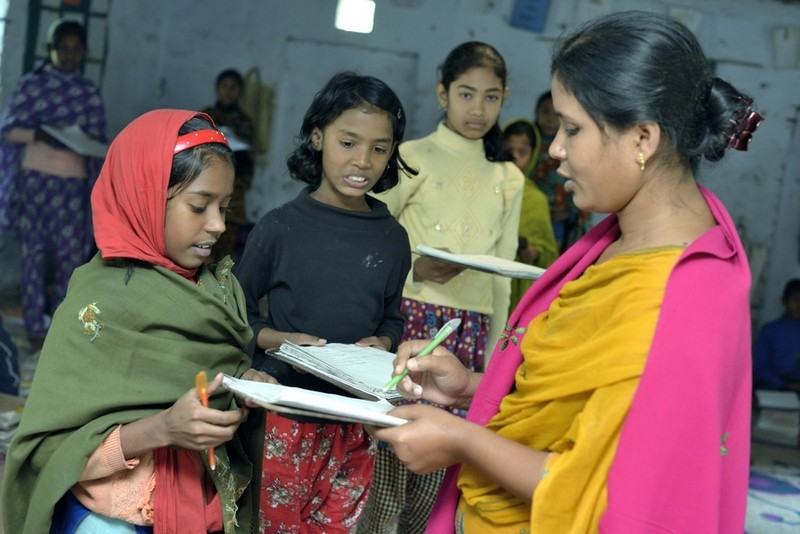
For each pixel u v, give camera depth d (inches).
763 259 299.7
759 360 262.5
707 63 58.8
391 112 100.7
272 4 312.7
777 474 193.0
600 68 56.5
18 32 295.6
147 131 69.5
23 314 244.1
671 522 53.9
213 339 72.1
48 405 67.0
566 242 247.8
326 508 103.1
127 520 69.1
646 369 54.4
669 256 56.9
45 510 66.4
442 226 125.7
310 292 101.2
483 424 66.3
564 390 57.9
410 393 71.4
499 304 131.0
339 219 102.8
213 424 63.9
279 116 317.4
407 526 116.0
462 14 305.4
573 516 57.2
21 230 245.0
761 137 298.0
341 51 313.0
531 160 218.4
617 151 57.8
